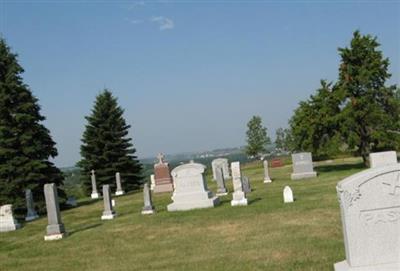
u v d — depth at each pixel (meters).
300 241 13.57
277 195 26.22
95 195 43.69
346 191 8.49
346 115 38.25
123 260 13.97
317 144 40.62
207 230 17.30
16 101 34.12
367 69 39.03
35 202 32.59
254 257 12.32
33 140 33.75
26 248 18.03
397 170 8.38
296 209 19.66
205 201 23.98
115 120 51.19
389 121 38.47
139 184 51.25
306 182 33.12
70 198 35.56
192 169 24.34
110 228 20.34
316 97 40.78
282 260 11.66
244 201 23.22
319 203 20.78
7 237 21.88
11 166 32.31
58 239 19.14
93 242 17.58
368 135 39.69
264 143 88.12
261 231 15.88
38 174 32.78
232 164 23.50
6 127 33.00
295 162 37.16
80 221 24.47
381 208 8.41
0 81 33.97
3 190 32.28
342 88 39.34
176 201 24.39
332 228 15.00
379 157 10.49
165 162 40.09
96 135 51.03
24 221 28.20
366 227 8.45
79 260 14.72
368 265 8.45
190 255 13.55
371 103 38.75
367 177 8.43
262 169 55.66
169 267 12.31
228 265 11.77
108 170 49.84
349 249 8.50
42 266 14.47
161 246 15.41
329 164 48.97
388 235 8.40
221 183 30.38
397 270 8.28
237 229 16.80
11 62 34.28
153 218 21.86
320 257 11.48
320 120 39.59
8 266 15.06
